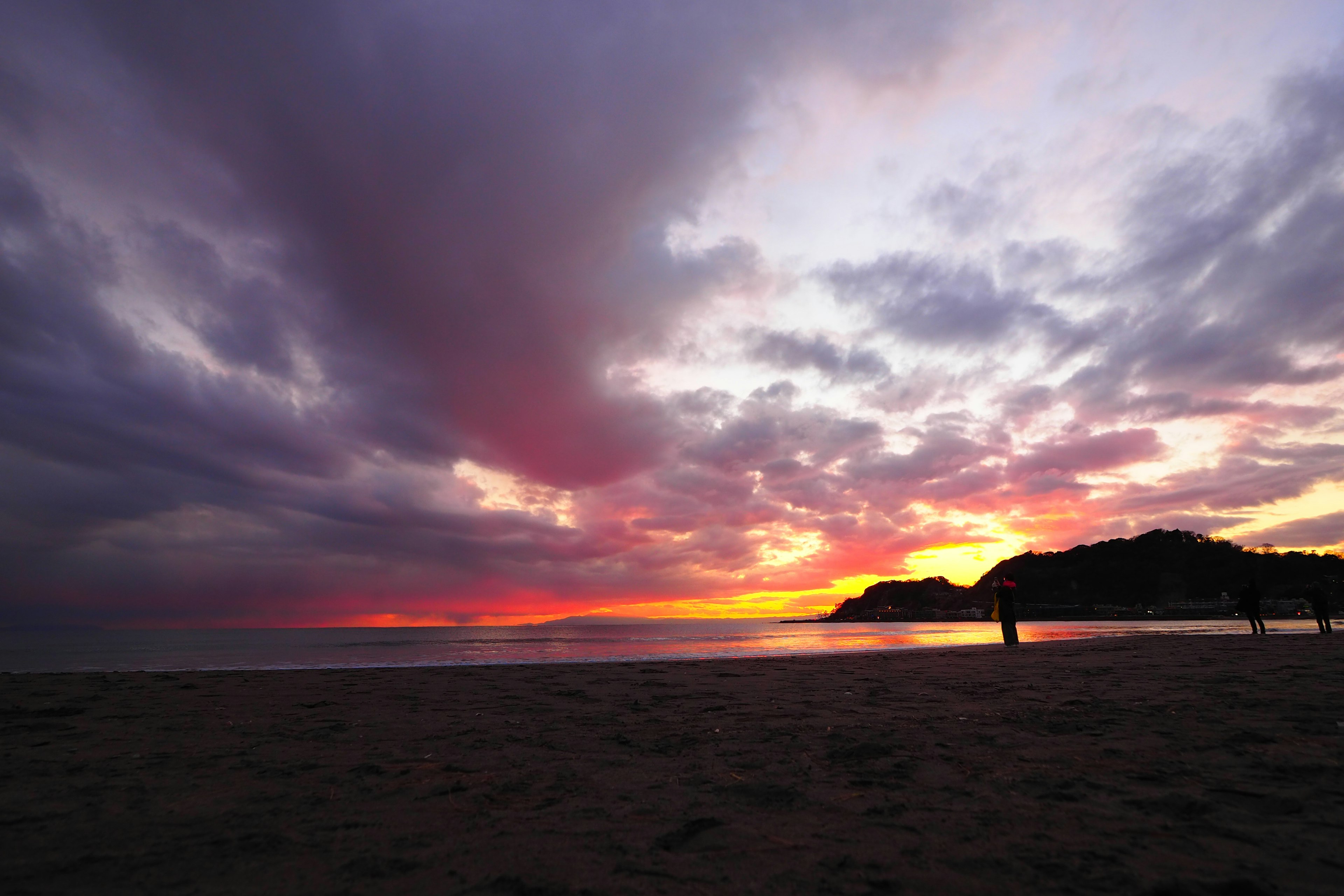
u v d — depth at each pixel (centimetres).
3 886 219
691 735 498
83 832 279
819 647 2122
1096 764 368
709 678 978
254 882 223
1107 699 634
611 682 928
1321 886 200
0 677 1073
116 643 3544
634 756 429
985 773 355
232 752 450
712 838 264
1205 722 489
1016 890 204
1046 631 3494
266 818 297
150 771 395
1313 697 611
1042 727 491
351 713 638
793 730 511
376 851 253
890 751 418
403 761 420
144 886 220
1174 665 996
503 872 230
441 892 212
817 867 229
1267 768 346
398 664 1506
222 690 852
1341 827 254
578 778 368
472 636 4431
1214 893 197
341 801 326
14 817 302
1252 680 764
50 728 561
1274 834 248
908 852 242
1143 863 222
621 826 281
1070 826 264
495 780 365
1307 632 2303
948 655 1391
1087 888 203
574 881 220
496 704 706
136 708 686
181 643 3434
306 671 1185
